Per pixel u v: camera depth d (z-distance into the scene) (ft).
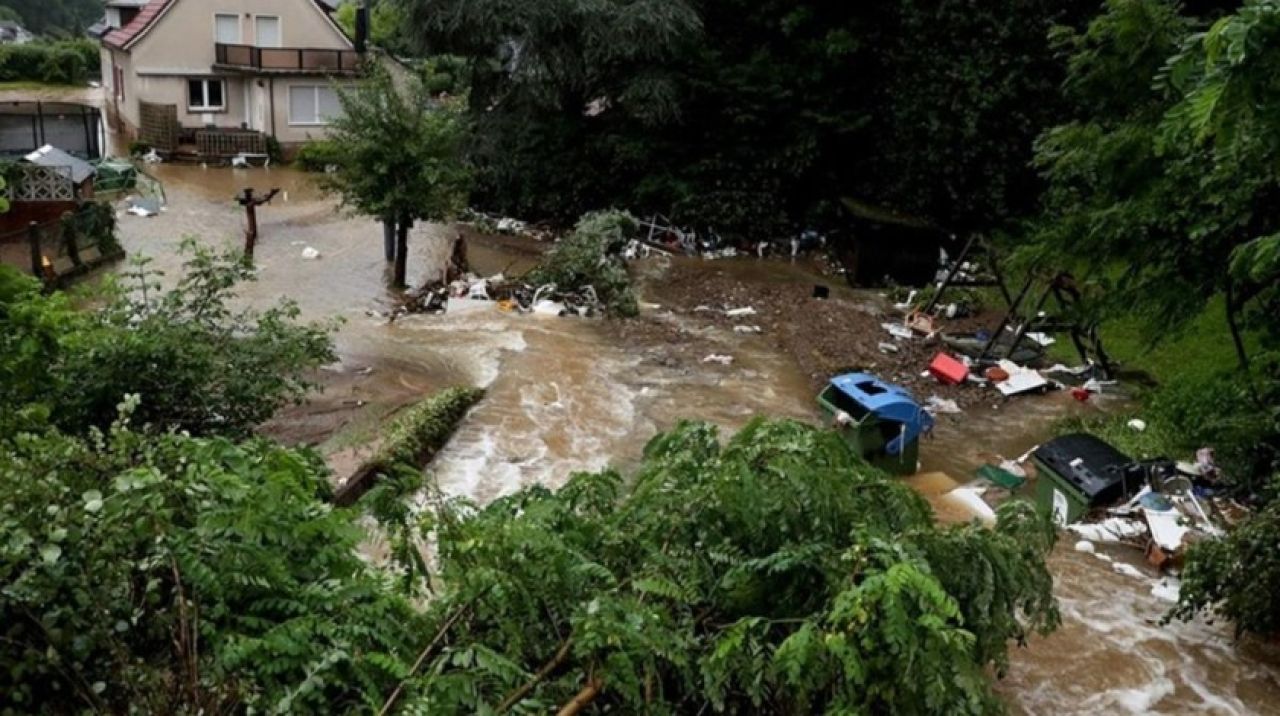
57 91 127.85
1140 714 19.44
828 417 31.40
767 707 12.82
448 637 11.85
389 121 47.42
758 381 38.86
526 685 11.33
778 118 64.90
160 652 10.79
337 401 33.24
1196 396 32.50
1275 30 16.39
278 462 13.58
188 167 85.56
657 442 16.99
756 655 12.41
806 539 14.15
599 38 62.49
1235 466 28.35
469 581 12.01
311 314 44.42
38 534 10.21
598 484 15.20
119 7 109.70
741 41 65.92
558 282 47.88
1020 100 59.31
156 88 91.20
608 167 66.59
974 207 61.82
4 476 10.62
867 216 57.06
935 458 32.35
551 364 39.24
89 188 58.65
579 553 13.09
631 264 58.80
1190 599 21.30
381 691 10.85
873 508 15.17
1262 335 33.58
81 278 47.65
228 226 61.87
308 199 72.33
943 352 43.11
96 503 10.43
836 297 53.31
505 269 55.11
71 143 80.59
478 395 35.04
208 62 91.86
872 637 12.20
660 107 62.85
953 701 12.21
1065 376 39.96
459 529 12.97
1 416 15.26
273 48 89.04
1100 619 22.56
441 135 48.34
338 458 27.96
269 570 11.30
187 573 10.78
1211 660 21.24
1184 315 32.40
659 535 14.01
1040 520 16.28
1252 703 19.92
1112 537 26.07
